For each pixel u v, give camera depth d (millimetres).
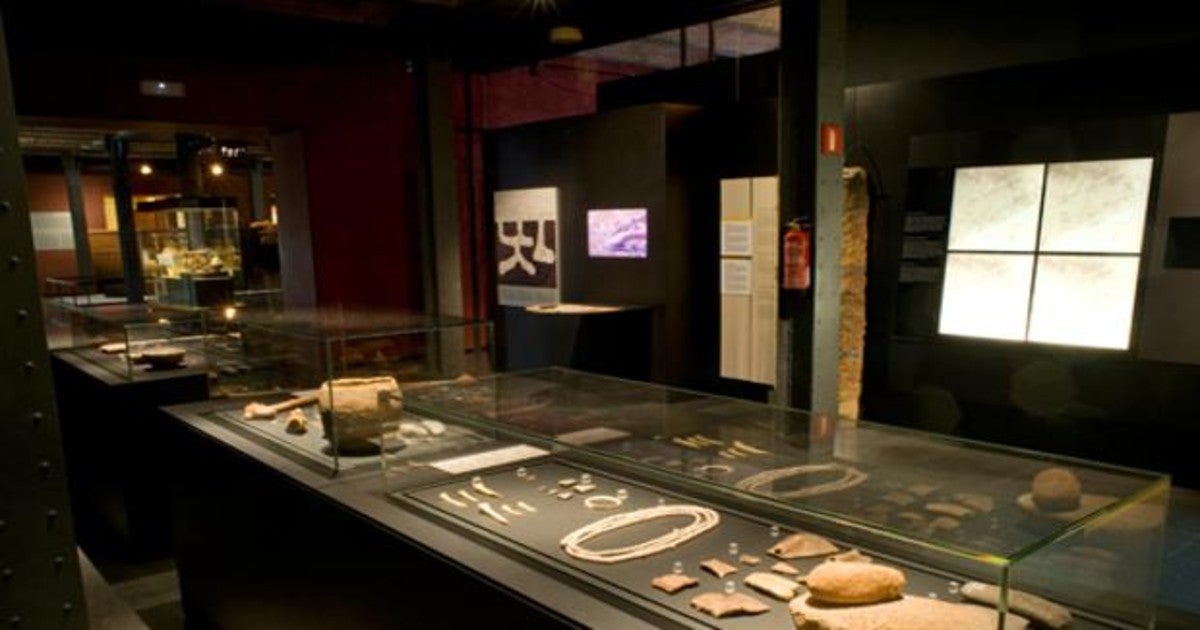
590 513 2281
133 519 4551
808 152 4617
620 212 7469
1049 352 5172
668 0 6859
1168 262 4652
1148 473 1832
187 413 3740
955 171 5543
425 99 7789
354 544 2375
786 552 1932
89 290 11992
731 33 10633
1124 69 4844
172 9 6594
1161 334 4703
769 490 1948
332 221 7898
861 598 1513
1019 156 5262
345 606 2480
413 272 8539
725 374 7289
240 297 8602
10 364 993
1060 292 5094
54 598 1056
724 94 8180
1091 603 1570
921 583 1731
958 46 5570
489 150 8977
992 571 1721
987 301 5438
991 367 5473
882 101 5996
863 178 5746
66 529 1059
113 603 1592
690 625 1634
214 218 9953
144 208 10547
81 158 15320
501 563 1957
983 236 5426
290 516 2744
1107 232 4883
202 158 12898
